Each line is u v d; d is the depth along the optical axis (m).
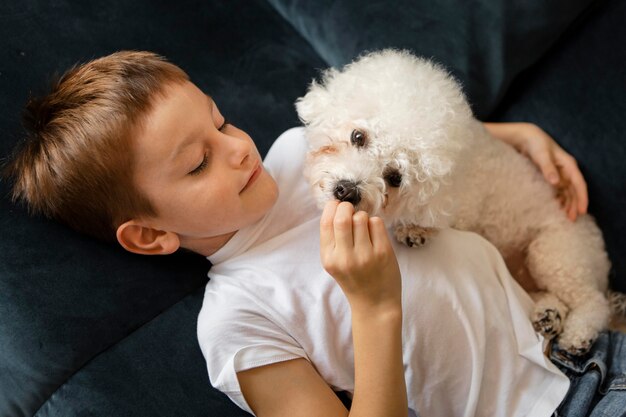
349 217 0.88
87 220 1.00
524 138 1.28
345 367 1.02
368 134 1.00
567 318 1.14
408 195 1.00
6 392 0.96
